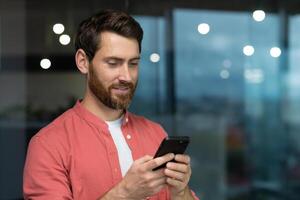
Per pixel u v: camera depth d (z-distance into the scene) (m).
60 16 2.79
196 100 3.95
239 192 4.41
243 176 4.43
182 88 3.81
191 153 4.14
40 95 2.84
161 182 1.12
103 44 1.21
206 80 4.02
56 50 2.80
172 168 1.11
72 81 2.82
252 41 4.04
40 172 1.22
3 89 2.81
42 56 2.80
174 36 3.39
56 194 1.18
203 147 4.18
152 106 3.51
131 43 1.22
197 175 4.21
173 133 3.85
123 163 1.30
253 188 4.55
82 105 1.34
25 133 2.84
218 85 4.16
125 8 2.89
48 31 2.79
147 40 3.29
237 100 4.27
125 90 1.23
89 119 1.30
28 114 2.83
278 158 4.64
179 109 3.79
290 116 4.50
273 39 4.04
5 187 2.81
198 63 3.86
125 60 1.21
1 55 2.80
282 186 4.64
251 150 4.61
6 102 2.82
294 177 4.64
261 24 3.85
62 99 2.84
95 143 1.28
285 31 3.96
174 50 3.52
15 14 2.78
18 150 2.83
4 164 2.81
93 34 1.23
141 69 3.40
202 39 3.70
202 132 4.14
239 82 4.23
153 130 1.43
